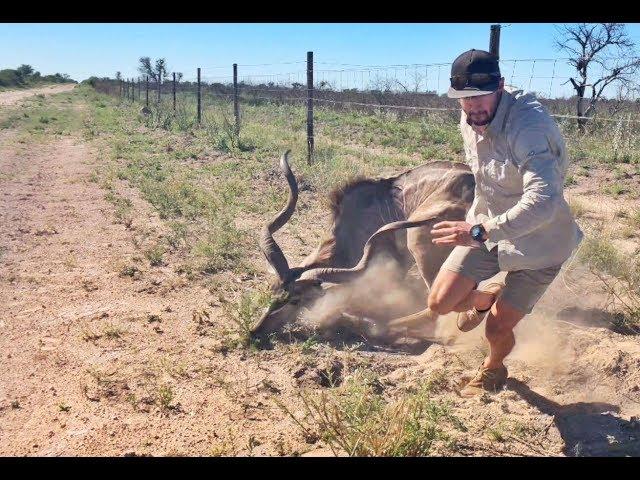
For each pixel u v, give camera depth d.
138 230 5.40
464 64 2.23
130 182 7.85
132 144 11.97
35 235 5.31
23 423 2.55
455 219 3.42
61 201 6.76
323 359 2.98
